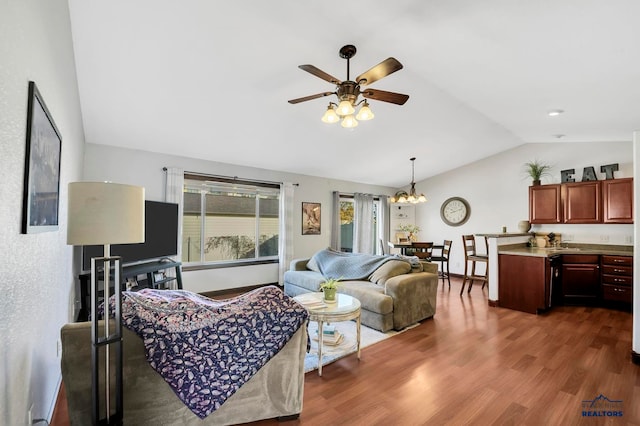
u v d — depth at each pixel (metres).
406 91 3.65
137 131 3.86
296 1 2.10
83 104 3.22
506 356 2.84
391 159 6.04
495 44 2.32
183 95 3.24
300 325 1.94
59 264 2.20
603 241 5.06
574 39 2.07
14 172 1.12
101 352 1.58
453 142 5.53
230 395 1.76
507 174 6.31
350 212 7.36
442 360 2.76
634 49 2.09
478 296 5.19
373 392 2.25
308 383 2.38
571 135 4.91
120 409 1.50
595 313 4.24
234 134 4.24
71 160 2.65
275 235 5.94
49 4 1.57
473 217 6.82
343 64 2.94
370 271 4.28
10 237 1.09
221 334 1.74
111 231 1.45
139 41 2.46
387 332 3.44
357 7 2.13
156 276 4.25
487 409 2.05
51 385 1.96
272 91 3.34
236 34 2.46
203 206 5.02
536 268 4.20
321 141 4.82
